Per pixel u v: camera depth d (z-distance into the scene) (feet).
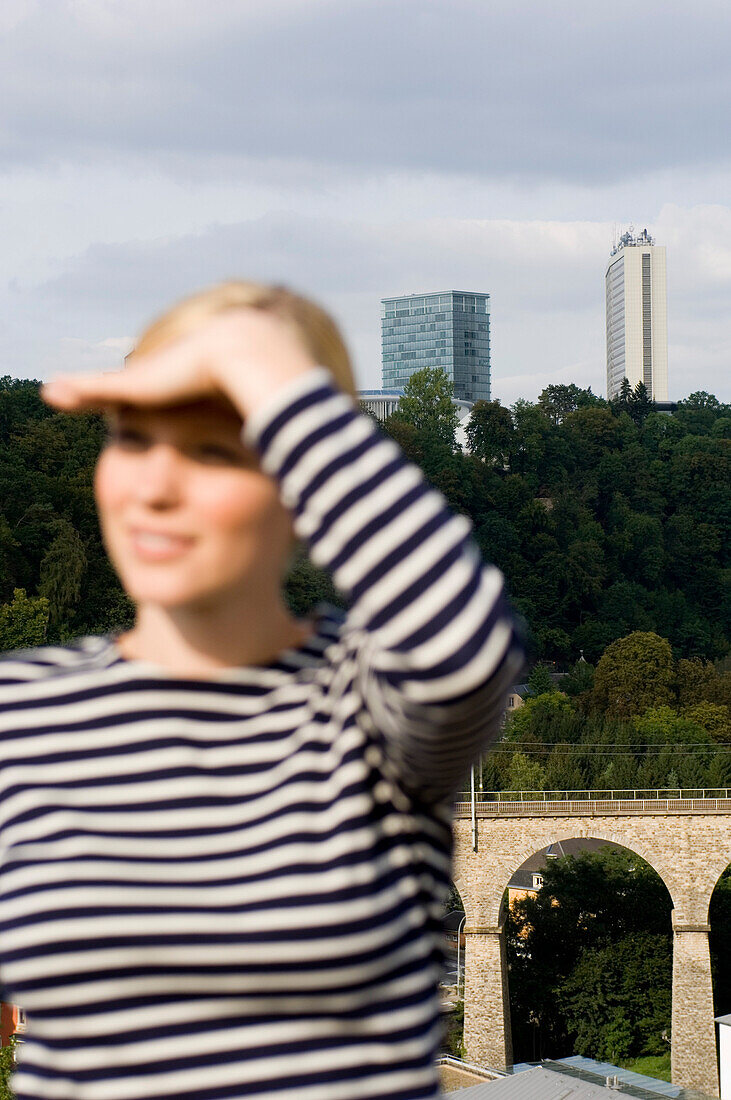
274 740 7.79
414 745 7.09
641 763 306.35
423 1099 7.90
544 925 230.27
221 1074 7.34
